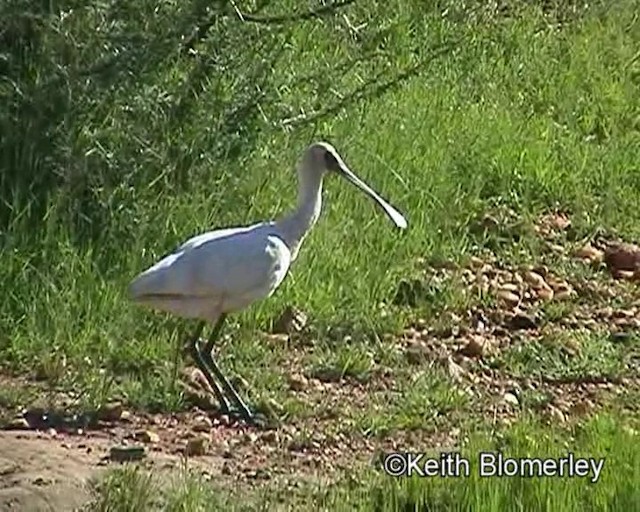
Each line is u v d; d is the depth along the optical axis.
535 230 17.78
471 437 12.11
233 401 13.00
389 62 19.91
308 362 14.22
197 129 16.02
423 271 16.34
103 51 15.64
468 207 17.88
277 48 17.38
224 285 12.73
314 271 15.49
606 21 23.77
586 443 11.88
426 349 14.70
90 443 12.23
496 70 21.31
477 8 21.92
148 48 15.70
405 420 12.98
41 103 15.33
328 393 13.65
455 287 15.95
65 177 15.14
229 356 14.08
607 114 21.06
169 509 10.89
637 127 21.09
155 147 15.66
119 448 12.02
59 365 13.65
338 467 11.96
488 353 14.78
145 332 14.21
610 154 19.83
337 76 18.28
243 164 16.25
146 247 15.10
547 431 12.25
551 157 19.30
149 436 12.38
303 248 15.57
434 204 17.47
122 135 15.54
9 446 11.94
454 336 15.23
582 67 22.02
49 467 11.49
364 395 13.66
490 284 16.39
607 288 16.70
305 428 12.78
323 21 18.53
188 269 12.71
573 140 20.09
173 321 14.22
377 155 17.55
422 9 21.45
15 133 15.24
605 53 22.59
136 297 12.82
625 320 15.94
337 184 16.78
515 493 10.85
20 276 14.46
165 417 12.91
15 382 13.47
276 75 17.44
